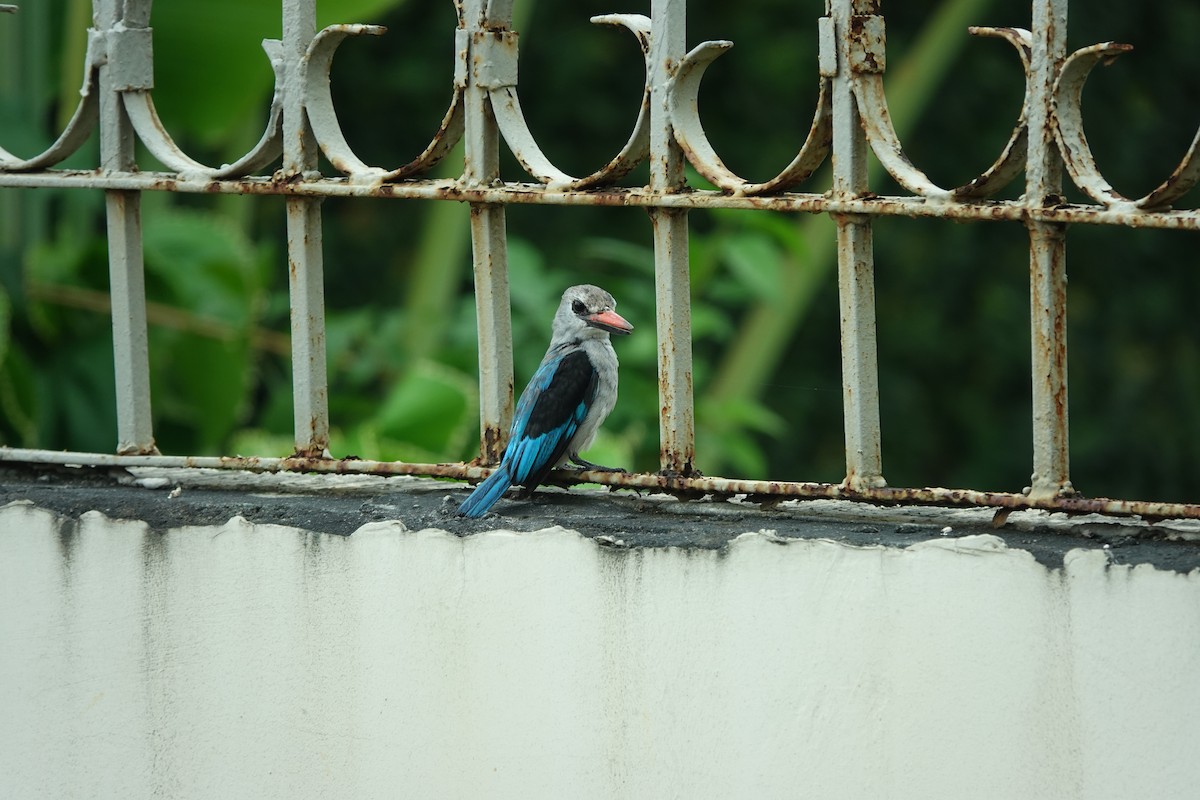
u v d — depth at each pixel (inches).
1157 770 230.4
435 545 270.1
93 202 519.5
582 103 860.0
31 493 299.1
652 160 263.3
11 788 302.8
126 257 301.7
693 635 255.1
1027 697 237.0
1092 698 233.3
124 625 291.4
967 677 240.1
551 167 274.8
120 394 307.0
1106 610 231.1
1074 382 919.0
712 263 597.0
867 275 251.4
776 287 572.7
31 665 298.2
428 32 856.9
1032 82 235.3
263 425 620.4
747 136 863.7
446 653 271.6
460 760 273.0
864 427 253.9
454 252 625.0
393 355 607.2
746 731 254.1
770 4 871.7
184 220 526.9
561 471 293.7
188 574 286.2
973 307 903.7
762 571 249.9
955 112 895.1
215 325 521.0
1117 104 928.3
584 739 264.4
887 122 247.8
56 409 499.8
